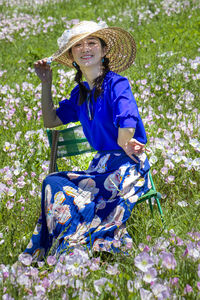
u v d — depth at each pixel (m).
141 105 5.24
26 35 10.00
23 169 3.88
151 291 2.21
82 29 3.07
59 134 3.46
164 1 10.84
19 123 5.16
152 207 3.19
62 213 2.84
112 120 3.02
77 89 3.40
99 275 2.51
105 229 2.79
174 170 3.75
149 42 8.05
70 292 2.25
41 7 12.21
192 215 3.11
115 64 3.47
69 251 2.69
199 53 7.24
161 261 2.33
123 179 2.96
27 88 6.08
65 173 3.04
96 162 3.17
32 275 2.41
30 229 3.20
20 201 3.35
